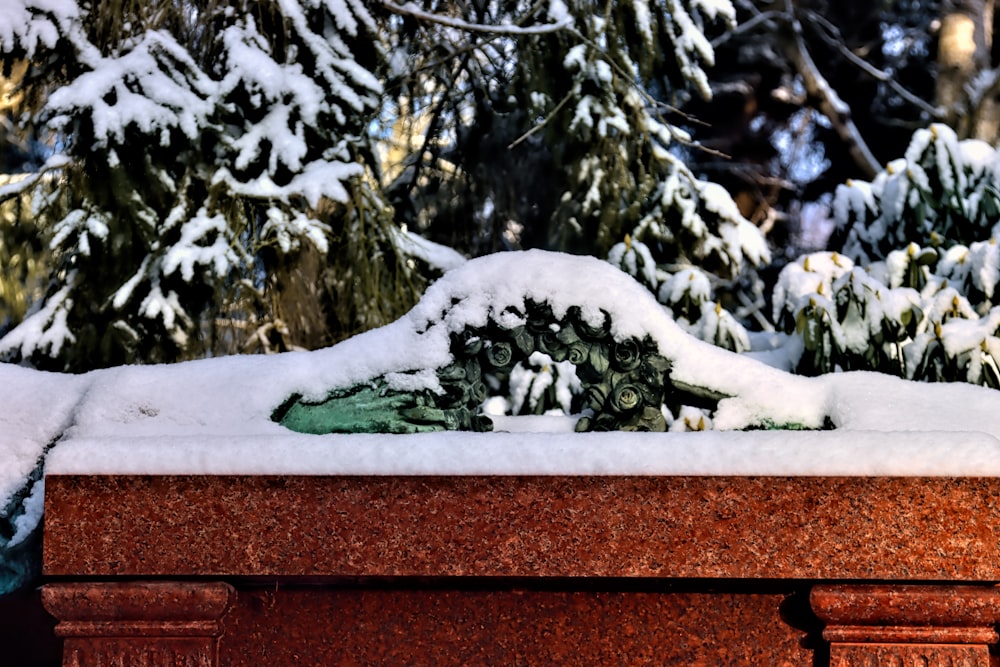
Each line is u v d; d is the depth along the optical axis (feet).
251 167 17.67
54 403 10.76
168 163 17.71
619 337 10.16
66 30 17.29
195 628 9.36
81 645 9.41
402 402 10.16
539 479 9.15
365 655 9.71
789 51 33.86
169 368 10.78
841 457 9.03
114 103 16.99
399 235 19.27
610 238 19.57
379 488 9.20
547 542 9.11
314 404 10.34
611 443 9.24
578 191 20.08
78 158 17.34
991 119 32.30
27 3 17.17
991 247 17.03
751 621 9.54
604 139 19.43
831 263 17.35
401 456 9.22
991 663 9.96
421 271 19.81
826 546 8.97
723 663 9.52
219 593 9.29
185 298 17.89
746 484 9.05
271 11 17.93
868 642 9.09
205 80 17.37
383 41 19.95
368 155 19.36
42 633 13.98
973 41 33.71
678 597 9.61
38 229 18.88
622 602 9.64
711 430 9.50
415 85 21.08
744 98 36.19
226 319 18.78
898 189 18.75
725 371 10.28
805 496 9.01
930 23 36.70
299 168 17.40
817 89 33.68
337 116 17.80
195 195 18.03
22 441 10.52
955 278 17.52
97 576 9.29
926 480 8.95
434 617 9.72
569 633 9.64
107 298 17.62
